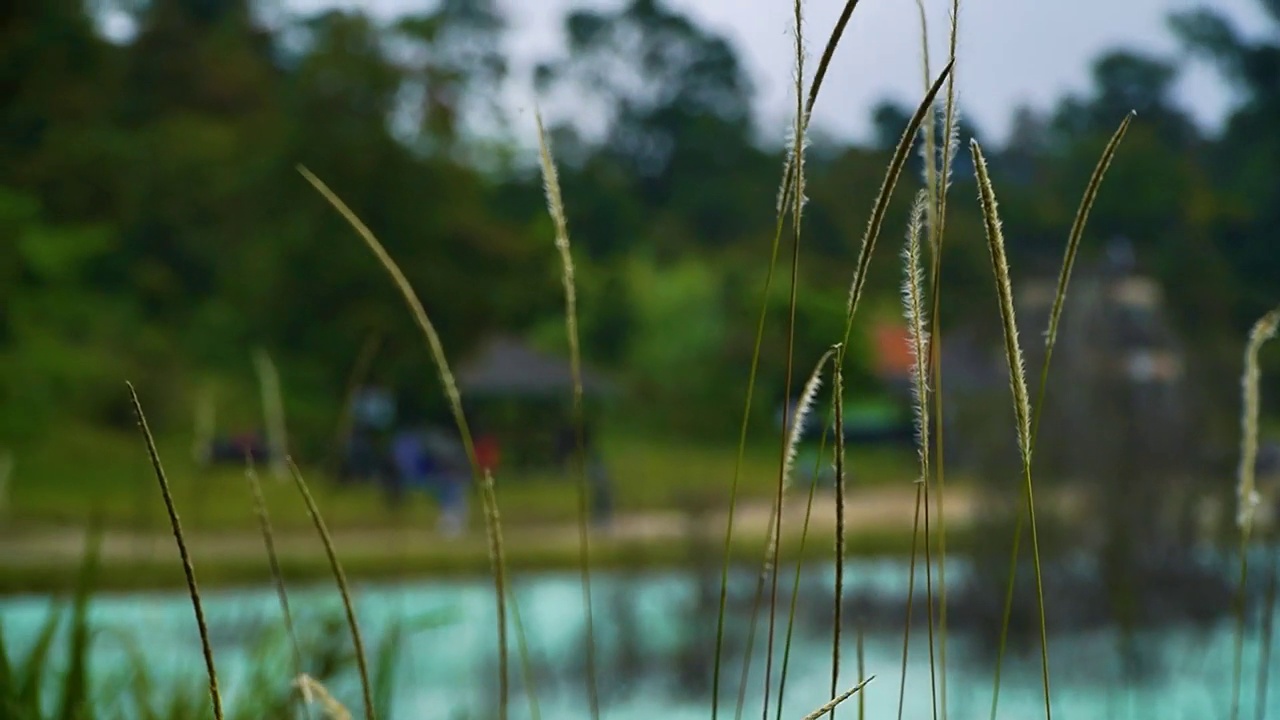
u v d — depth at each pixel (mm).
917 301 954
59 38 42250
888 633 7945
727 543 1073
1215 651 6859
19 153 42312
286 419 30766
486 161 49219
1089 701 6047
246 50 54562
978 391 9156
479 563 11898
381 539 15305
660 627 8195
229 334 38156
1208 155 53031
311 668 1950
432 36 42812
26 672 1878
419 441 18656
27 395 27609
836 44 966
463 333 38906
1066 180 51531
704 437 43906
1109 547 7703
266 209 39969
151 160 44938
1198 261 44594
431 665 7180
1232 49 54281
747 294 47844
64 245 34000
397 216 38531
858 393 37656
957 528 8469
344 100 39188
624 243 62062
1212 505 7824
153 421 22938
